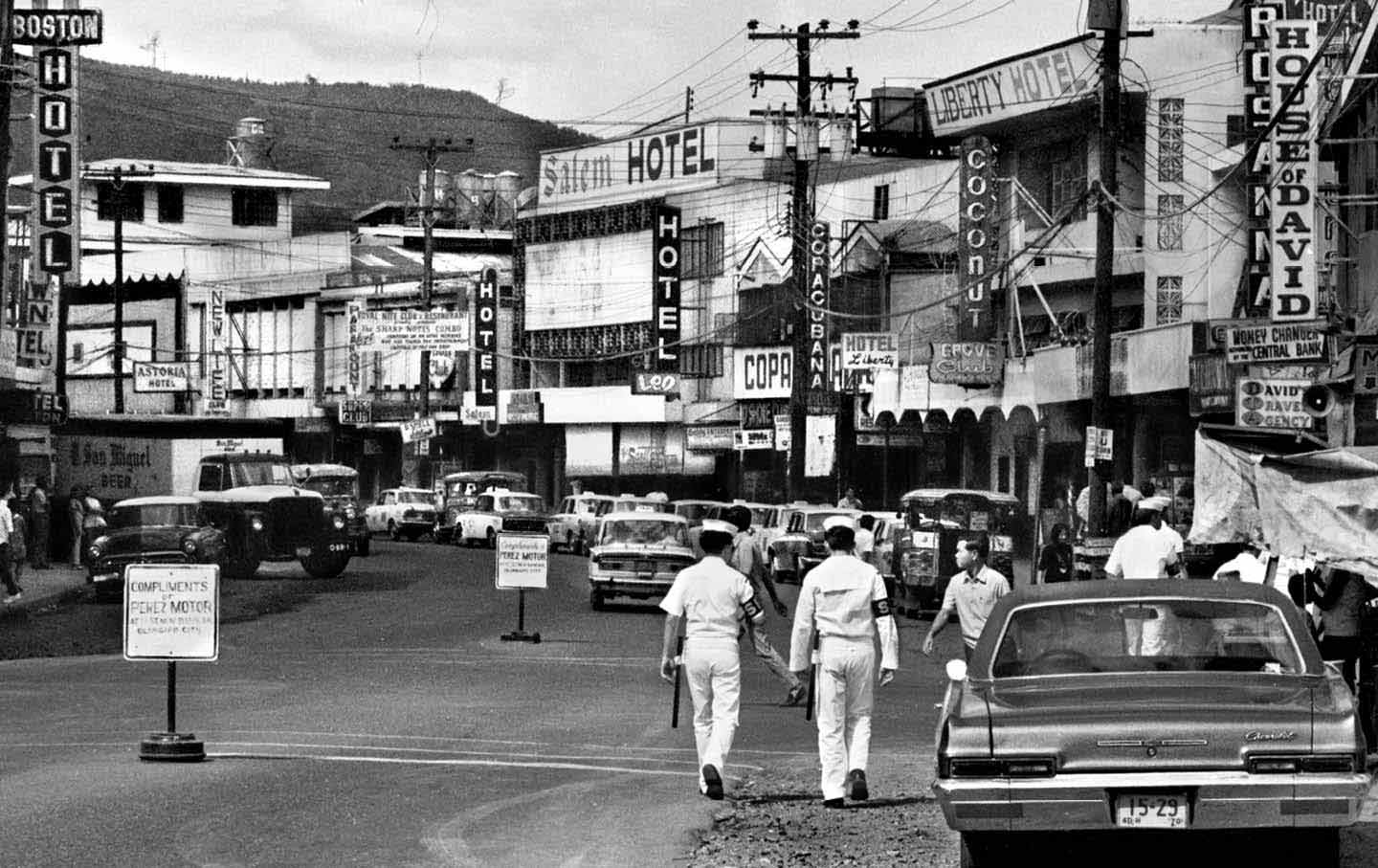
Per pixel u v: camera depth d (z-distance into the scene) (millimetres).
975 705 11883
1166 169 53000
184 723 21719
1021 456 58188
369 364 102875
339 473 67438
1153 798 11391
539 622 39156
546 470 95438
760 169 91562
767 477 79938
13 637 34812
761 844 13867
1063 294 57219
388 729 21188
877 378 61156
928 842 13945
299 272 114250
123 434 58031
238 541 52250
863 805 15797
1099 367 36875
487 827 14531
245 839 13781
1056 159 57844
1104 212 36906
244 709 23188
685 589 16453
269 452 57531
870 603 15922
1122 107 54125
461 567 59844
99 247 115062
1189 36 53438
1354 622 17344
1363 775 11320
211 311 101250
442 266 119938
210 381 103625
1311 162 32406
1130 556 21359
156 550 44000
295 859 13008
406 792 16250
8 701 24109
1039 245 54531
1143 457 49969
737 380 77250
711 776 16016
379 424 100250
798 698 24453
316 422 105062
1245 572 20234
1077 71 54344
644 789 16766
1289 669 12219
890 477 66812
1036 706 11734
